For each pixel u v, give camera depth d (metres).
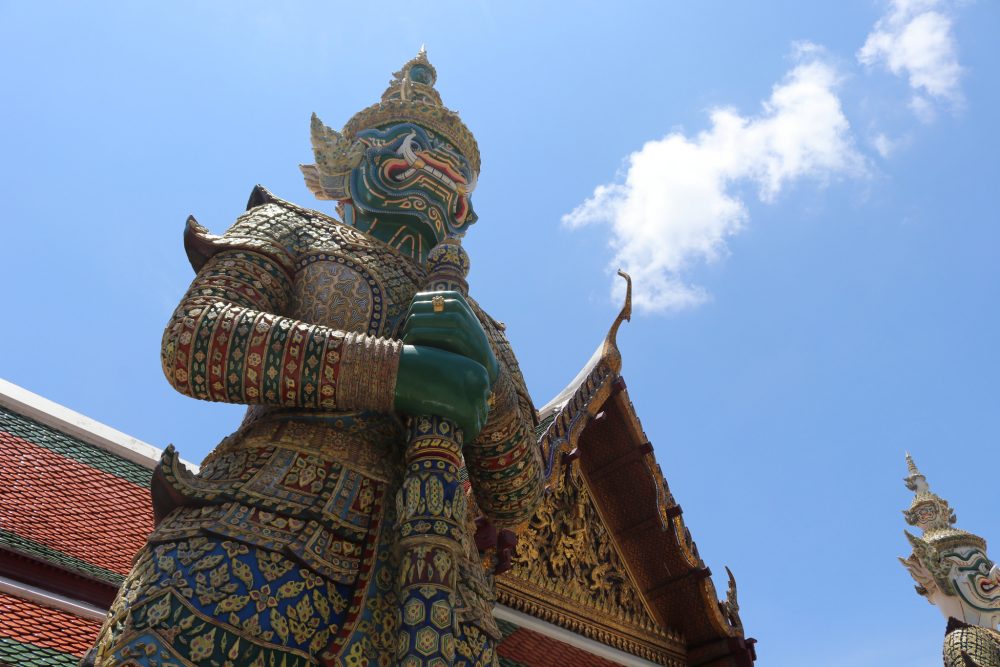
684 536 7.60
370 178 4.84
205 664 2.87
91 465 6.75
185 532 3.21
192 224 4.01
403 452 3.84
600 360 7.39
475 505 4.51
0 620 4.77
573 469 7.70
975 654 7.41
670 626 7.84
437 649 3.04
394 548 3.40
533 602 6.98
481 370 3.60
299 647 3.05
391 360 3.46
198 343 3.43
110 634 3.00
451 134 5.17
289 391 3.42
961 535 8.37
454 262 4.09
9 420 6.62
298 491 3.42
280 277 4.01
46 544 5.67
